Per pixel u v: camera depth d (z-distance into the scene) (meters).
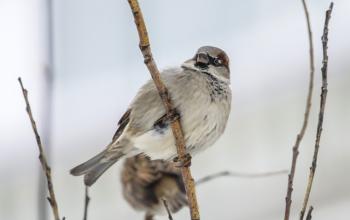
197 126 7.61
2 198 13.96
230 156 12.52
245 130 12.69
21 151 14.58
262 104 12.91
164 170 7.48
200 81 7.64
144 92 7.80
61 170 13.62
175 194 7.46
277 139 12.39
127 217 12.57
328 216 10.84
